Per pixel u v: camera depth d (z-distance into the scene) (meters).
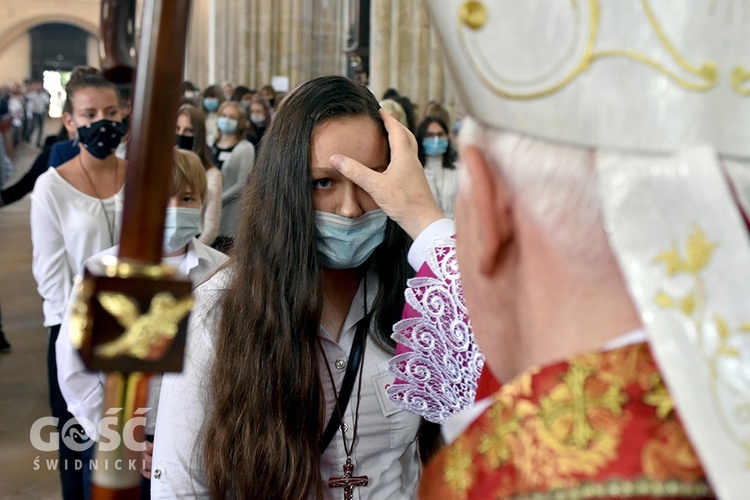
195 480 1.35
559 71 0.58
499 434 0.61
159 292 0.55
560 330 0.62
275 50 13.63
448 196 4.43
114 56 0.63
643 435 0.56
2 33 32.06
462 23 0.63
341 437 1.39
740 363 0.53
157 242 0.57
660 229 0.55
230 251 1.54
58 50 33.59
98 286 0.54
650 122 0.56
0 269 7.79
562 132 0.59
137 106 0.56
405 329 1.19
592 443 0.57
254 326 1.33
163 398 1.38
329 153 1.32
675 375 0.53
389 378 1.41
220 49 16.70
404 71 7.38
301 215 1.33
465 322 1.15
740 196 0.57
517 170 0.62
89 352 0.55
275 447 1.30
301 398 1.33
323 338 1.39
